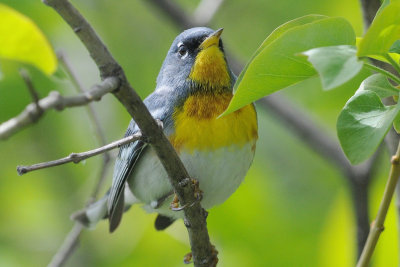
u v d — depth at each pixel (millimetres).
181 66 8180
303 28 4645
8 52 5953
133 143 7824
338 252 9930
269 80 4910
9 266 11812
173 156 6047
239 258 10922
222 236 11188
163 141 5867
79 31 5062
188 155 7625
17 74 9211
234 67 11828
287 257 11008
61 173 12680
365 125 4781
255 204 11375
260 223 11305
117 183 8156
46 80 9461
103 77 5199
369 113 4832
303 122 11547
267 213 11445
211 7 11969
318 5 12789
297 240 11242
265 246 11109
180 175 6219
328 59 4129
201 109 7766
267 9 13445
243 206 11328
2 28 5750
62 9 4973
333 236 10016
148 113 5574
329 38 4664
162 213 8906
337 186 12531
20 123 4562
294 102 12555
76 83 8328
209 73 7953
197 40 8273
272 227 11297
